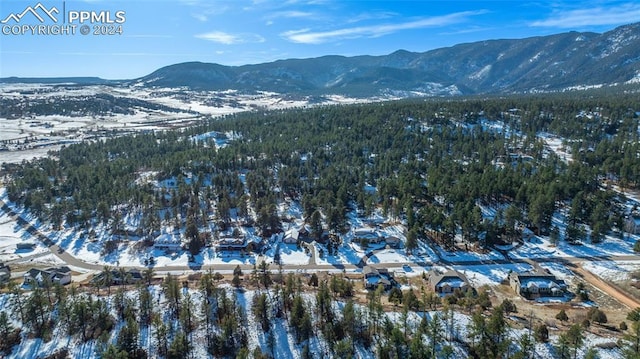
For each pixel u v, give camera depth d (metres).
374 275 95.81
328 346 70.25
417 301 80.38
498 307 72.00
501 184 135.25
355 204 147.62
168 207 142.25
